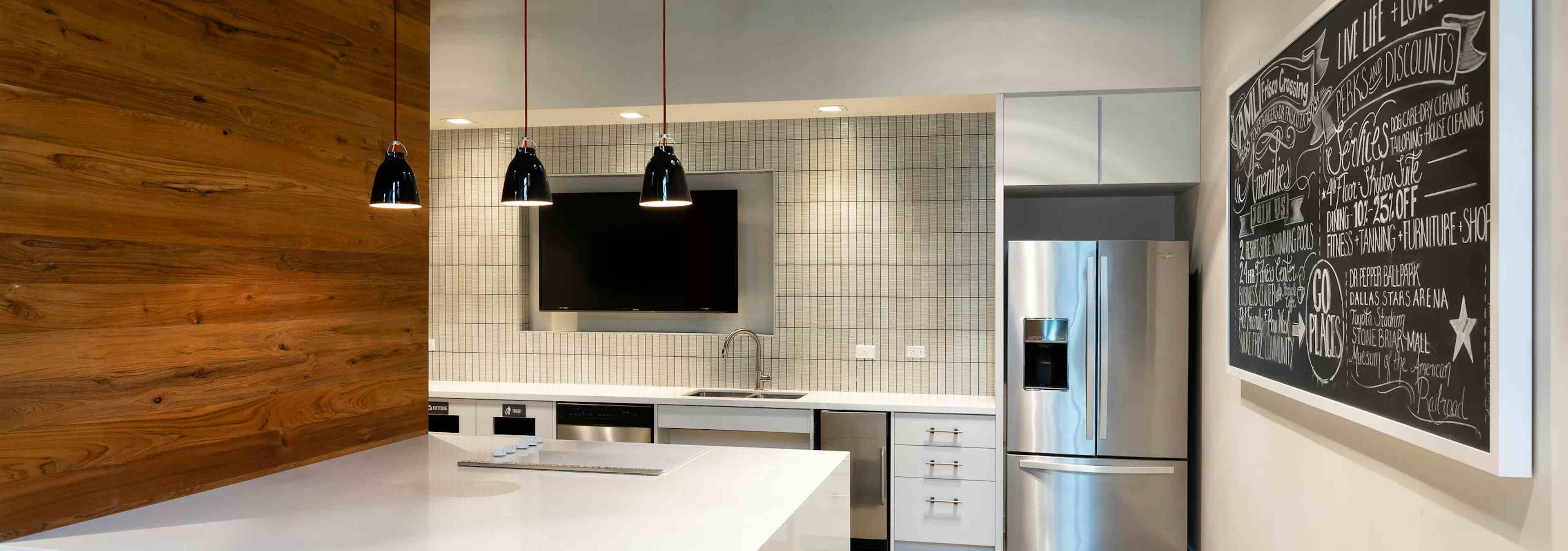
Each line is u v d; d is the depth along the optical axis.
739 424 4.45
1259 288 3.00
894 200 4.82
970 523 4.23
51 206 1.89
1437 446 1.82
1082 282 4.03
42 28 1.87
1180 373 3.96
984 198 4.72
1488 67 1.64
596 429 4.62
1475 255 1.69
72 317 1.94
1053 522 4.06
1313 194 2.51
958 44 4.04
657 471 2.45
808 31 4.14
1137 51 3.94
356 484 2.33
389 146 2.81
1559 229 1.54
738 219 5.05
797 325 4.93
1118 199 4.56
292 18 2.51
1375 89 2.13
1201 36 3.89
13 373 1.83
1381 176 2.09
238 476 2.34
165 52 2.14
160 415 2.14
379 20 2.87
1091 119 3.98
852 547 4.39
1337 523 2.43
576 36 4.33
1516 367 1.61
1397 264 2.01
